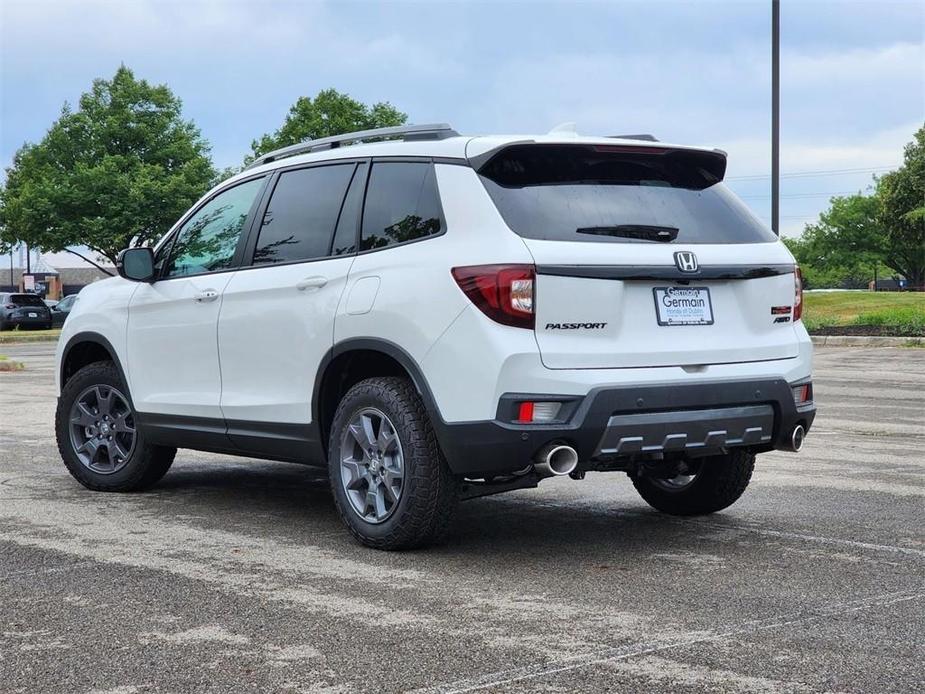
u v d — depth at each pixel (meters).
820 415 11.59
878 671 3.71
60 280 95.44
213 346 6.52
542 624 4.29
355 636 4.14
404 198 5.65
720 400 5.40
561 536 5.96
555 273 5.09
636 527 6.21
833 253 97.50
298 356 5.96
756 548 5.64
